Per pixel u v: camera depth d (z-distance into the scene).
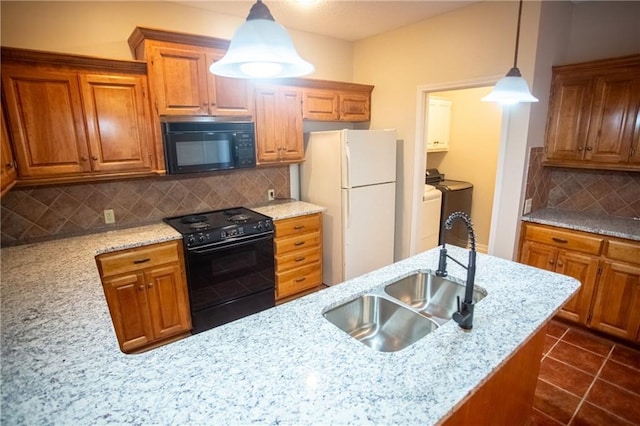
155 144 2.54
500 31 2.73
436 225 4.22
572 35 2.94
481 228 4.65
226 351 1.15
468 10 2.90
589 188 3.04
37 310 1.41
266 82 3.01
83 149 2.30
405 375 1.02
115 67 2.32
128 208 2.75
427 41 3.23
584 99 2.73
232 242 2.67
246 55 1.13
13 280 1.72
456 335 1.23
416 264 1.98
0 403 0.91
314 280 3.35
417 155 3.54
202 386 0.98
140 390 0.97
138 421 0.86
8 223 2.31
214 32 2.96
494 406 1.35
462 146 4.72
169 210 2.95
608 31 2.75
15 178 2.08
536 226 2.86
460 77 3.04
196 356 1.13
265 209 3.23
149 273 2.39
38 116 2.12
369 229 3.46
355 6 2.87
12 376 1.02
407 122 3.55
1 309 1.42
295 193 3.78
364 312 1.66
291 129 3.27
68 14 2.35
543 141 2.95
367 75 3.88
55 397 0.94
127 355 1.13
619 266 2.46
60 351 1.14
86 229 2.59
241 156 2.94
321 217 3.31
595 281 2.60
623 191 2.86
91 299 1.51
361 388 0.97
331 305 1.52
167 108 2.49
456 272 1.83
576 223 2.69
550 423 1.89
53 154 2.20
